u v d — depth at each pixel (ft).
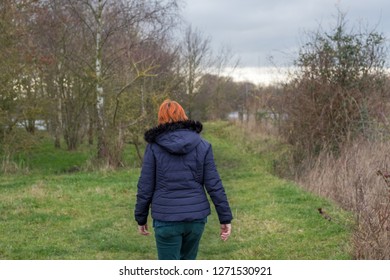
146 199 17.35
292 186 43.11
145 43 67.72
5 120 60.70
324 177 41.88
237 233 29.71
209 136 101.86
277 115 71.15
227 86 151.53
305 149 53.26
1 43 59.26
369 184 35.99
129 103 61.77
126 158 68.90
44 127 89.71
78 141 85.05
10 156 61.77
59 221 32.78
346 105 50.80
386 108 50.29
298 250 25.88
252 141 79.20
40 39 70.49
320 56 52.90
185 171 17.06
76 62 70.23
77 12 64.85
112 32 63.36
